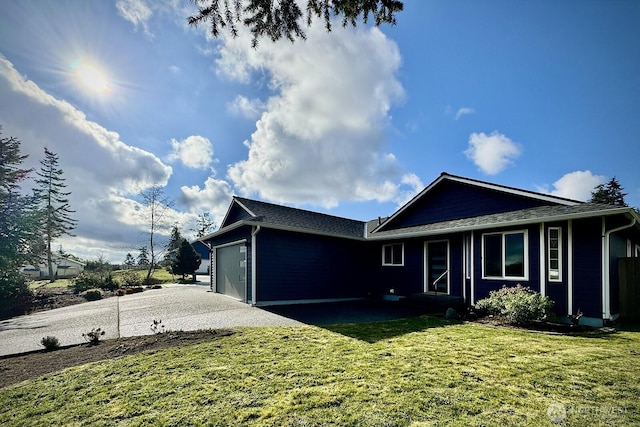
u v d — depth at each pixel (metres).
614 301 7.72
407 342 5.38
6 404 3.33
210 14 4.06
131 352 5.02
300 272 11.66
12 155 21.83
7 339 6.49
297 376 3.78
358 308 10.26
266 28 4.25
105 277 18.44
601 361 4.29
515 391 3.33
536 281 8.13
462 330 6.45
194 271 24.47
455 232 10.10
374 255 13.55
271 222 11.13
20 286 14.33
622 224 7.94
